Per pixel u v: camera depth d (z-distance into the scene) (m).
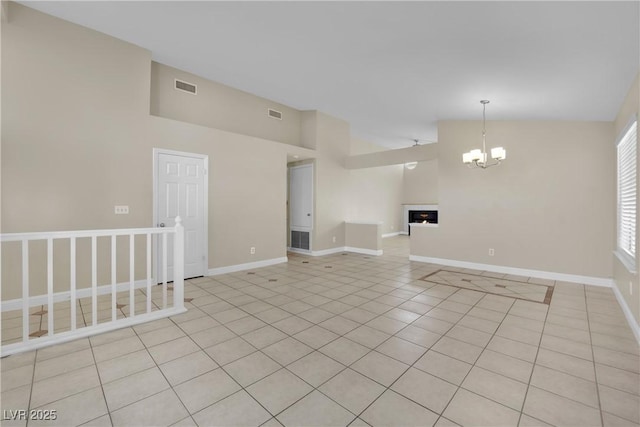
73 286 2.51
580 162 4.41
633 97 2.98
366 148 9.28
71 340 2.47
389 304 3.44
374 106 5.46
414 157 6.15
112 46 3.76
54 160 3.38
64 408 1.67
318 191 6.75
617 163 4.02
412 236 6.19
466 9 2.29
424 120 5.90
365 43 3.18
